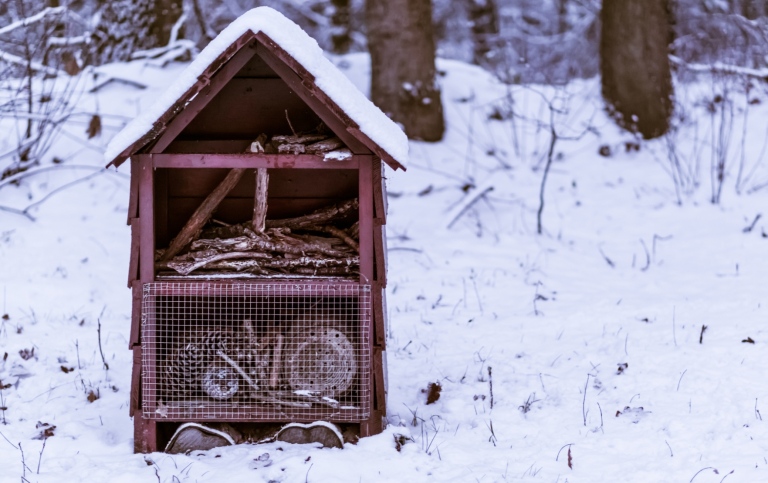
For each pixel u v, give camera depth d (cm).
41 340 714
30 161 1066
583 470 488
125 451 531
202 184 553
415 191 1138
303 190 569
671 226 1038
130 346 520
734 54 1522
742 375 606
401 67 1270
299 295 520
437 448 520
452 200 1124
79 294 826
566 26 2208
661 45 1289
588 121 1320
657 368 638
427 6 1284
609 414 570
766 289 802
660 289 842
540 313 789
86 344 713
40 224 966
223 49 483
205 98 498
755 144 1233
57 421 575
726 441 511
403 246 991
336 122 506
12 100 1006
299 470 485
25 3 1167
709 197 1109
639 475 473
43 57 1173
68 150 1118
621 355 671
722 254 929
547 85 1428
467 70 1488
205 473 489
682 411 563
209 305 559
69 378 645
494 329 755
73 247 923
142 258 517
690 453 501
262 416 527
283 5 2056
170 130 504
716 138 1266
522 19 2227
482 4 2192
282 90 530
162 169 548
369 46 1296
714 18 1723
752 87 1388
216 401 537
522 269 925
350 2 2072
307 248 548
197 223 543
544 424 563
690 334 699
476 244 1005
